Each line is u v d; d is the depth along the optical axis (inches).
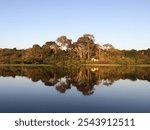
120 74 2130.9
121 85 1393.9
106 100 991.6
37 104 914.7
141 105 919.0
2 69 2775.6
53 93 1124.5
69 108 862.5
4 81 1549.0
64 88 1268.5
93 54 4753.9
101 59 4677.7
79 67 3501.5
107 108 871.1
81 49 4712.1
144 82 1540.4
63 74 2062.0
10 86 1339.8
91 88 1275.8
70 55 4687.5
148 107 888.3
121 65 4343.0
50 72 2310.5
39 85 1369.3
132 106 904.3
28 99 1000.2
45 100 979.3
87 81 1560.0
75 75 1968.5
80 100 983.6
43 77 1782.7
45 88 1264.8
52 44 4633.4
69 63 4328.3
